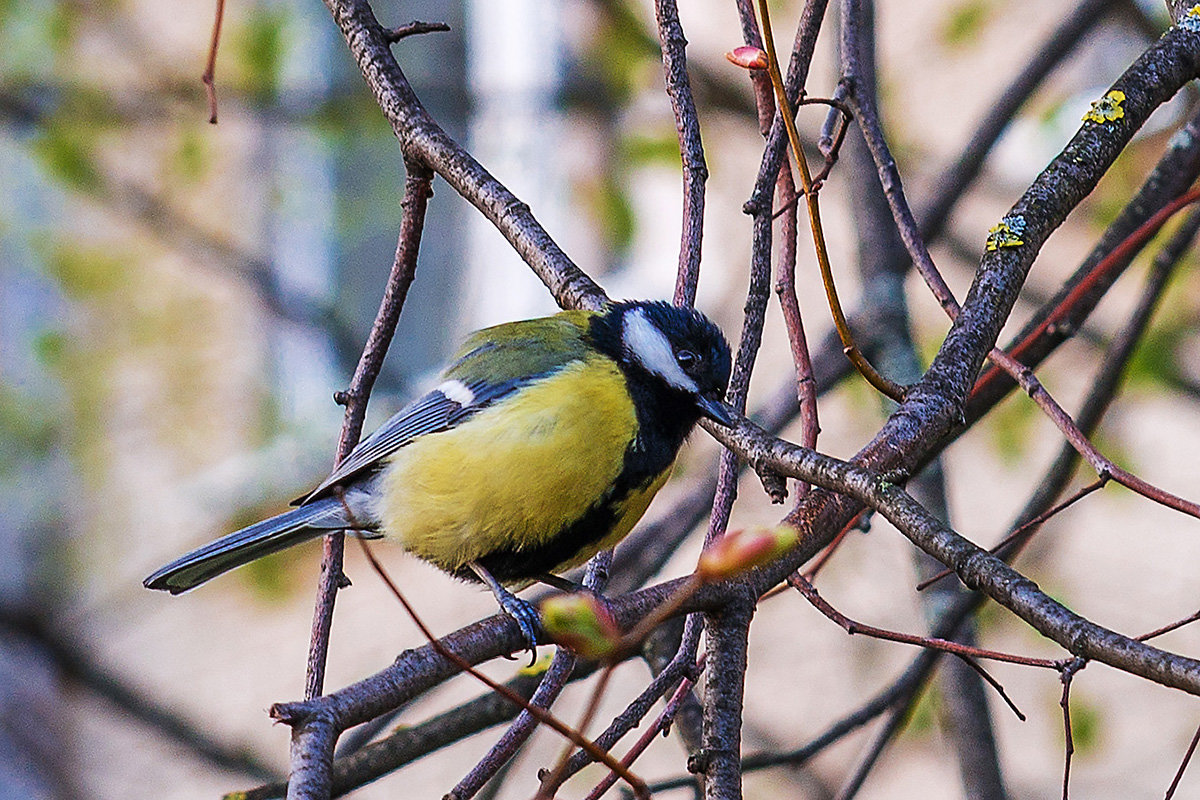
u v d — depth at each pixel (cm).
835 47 857
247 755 1388
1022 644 1179
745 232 1391
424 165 582
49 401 1283
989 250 490
